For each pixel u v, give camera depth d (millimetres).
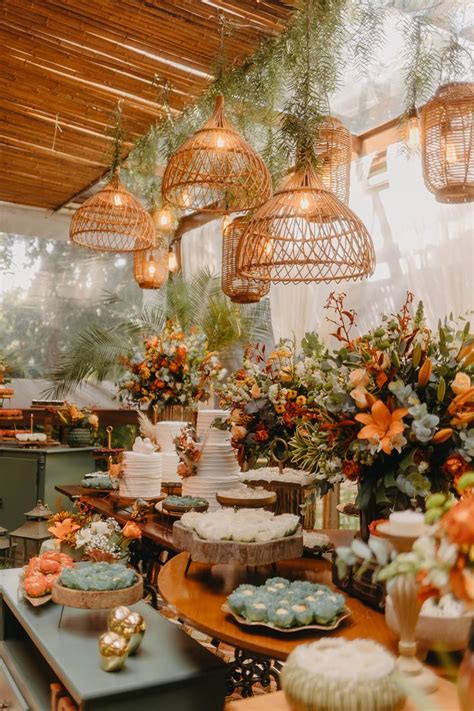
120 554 2850
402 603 1500
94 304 8664
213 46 4336
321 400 2227
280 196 2898
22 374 8203
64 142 6023
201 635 4148
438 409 2049
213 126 3307
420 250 5137
